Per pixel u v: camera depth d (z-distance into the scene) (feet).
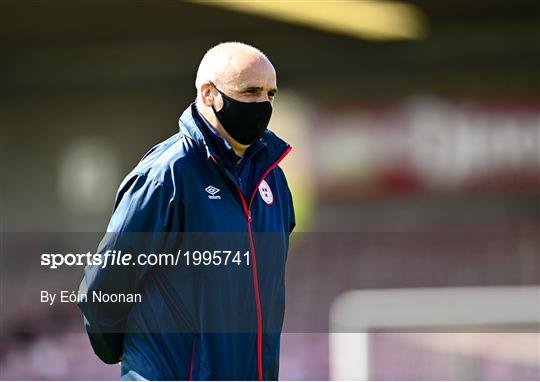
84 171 250.37
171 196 35.19
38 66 249.34
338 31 217.15
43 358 125.18
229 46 37.06
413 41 225.56
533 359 79.36
